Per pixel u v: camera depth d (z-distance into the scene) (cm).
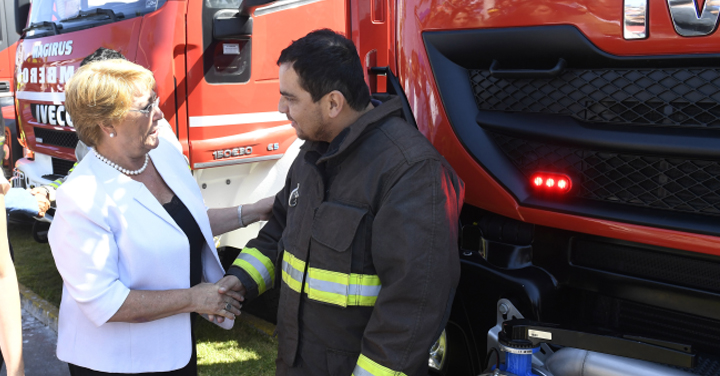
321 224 155
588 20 171
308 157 164
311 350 163
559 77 182
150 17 302
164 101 297
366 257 152
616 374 166
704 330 179
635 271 184
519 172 197
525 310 199
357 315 155
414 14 219
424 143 153
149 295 161
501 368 184
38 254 496
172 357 171
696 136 159
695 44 154
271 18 334
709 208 161
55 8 385
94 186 158
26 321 370
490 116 200
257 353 321
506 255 208
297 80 148
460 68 207
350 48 153
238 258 189
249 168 341
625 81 170
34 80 397
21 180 430
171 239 168
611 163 177
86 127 159
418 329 144
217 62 314
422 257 142
